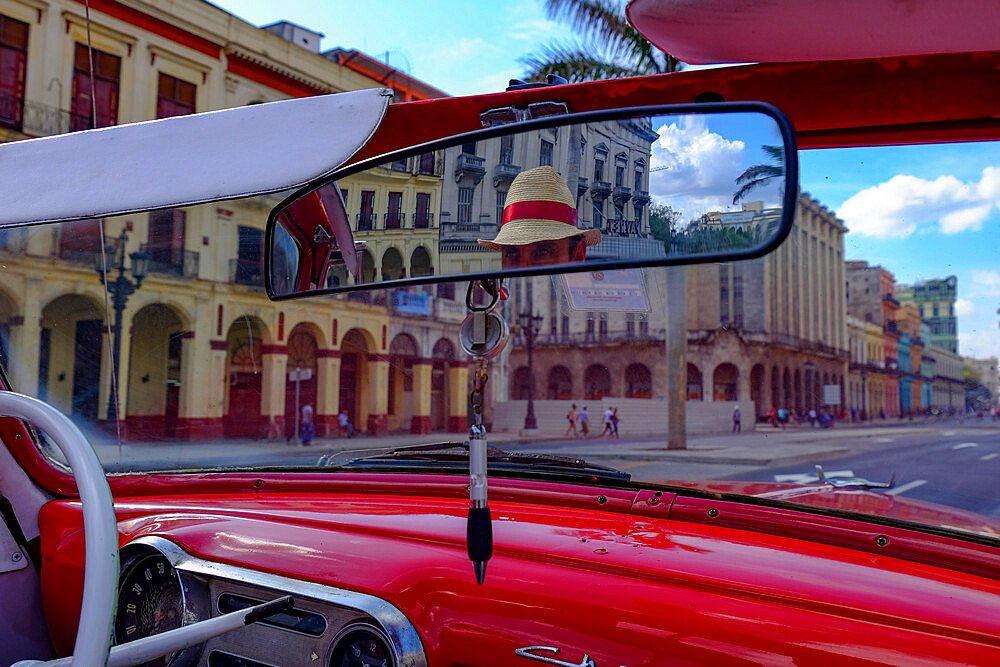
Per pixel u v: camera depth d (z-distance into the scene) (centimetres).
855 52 114
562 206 93
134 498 189
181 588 137
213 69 1752
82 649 81
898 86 125
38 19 1482
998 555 112
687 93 128
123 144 128
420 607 119
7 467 183
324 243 114
